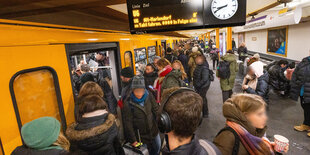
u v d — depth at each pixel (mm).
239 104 1264
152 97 2516
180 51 7113
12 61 1383
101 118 1561
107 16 3779
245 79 4016
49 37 1725
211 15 2555
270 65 6172
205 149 875
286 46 10016
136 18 2721
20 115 1466
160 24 2689
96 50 2650
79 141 1456
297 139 3432
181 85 3191
